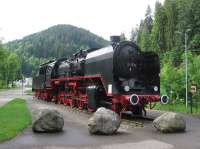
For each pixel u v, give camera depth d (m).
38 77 44.44
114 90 20.22
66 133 15.16
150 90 20.73
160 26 98.06
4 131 14.92
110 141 13.21
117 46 20.67
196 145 12.32
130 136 14.33
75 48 192.25
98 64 22.66
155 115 22.78
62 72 33.22
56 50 189.50
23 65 162.38
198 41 70.62
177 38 78.12
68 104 31.88
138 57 21.00
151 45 98.50
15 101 37.62
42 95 42.81
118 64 20.44
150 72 21.09
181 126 15.36
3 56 67.50
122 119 20.08
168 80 35.06
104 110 15.06
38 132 15.34
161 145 12.34
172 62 70.56
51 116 15.41
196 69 34.53
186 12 78.56
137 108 21.47
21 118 19.69
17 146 12.33
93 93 22.80
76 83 27.75
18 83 140.00
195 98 31.09
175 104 32.81
